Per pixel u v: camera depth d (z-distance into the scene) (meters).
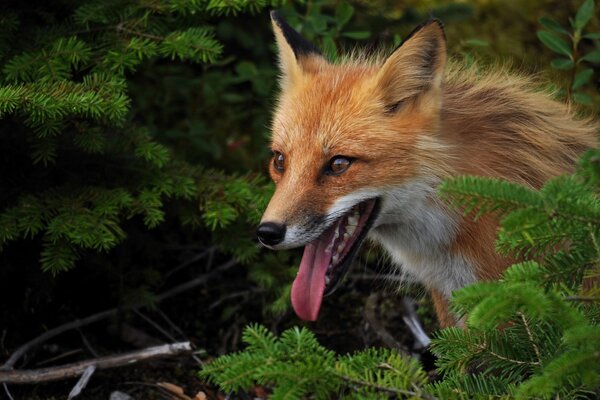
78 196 7.80
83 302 9.22
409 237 7.05
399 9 10.91
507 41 10.50
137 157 8.32
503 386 5.30
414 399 5.02
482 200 4.92
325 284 6.77
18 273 8.62
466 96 7.20
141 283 9.24
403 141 6.64
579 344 4.72
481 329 5.16
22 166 8.18
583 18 8.78
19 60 7.56
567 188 4.80
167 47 7.82
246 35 11.62
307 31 9.49
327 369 4.95
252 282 9.99
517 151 6.96
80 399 7.88
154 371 8.41
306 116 6.79
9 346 8.54
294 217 6.43
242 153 11.12
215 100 11.05
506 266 6.69
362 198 6.62
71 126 8.16
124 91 7.74
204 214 8.05
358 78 6.98
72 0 8.27
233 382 4.96
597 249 5.01
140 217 9.25
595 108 9.48
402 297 9.37
